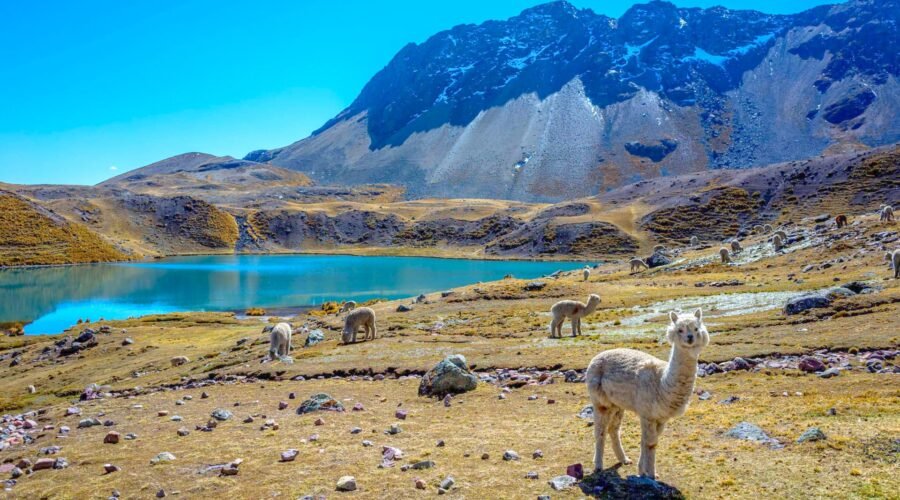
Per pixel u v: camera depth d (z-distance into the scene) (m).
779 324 33.94
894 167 172.75
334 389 28.56
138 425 22.58
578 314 39.03
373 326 44.75
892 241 58.91
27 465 17.34
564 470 13.44
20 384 45.84
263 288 126.00
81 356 55.03
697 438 15.31
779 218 173.88
